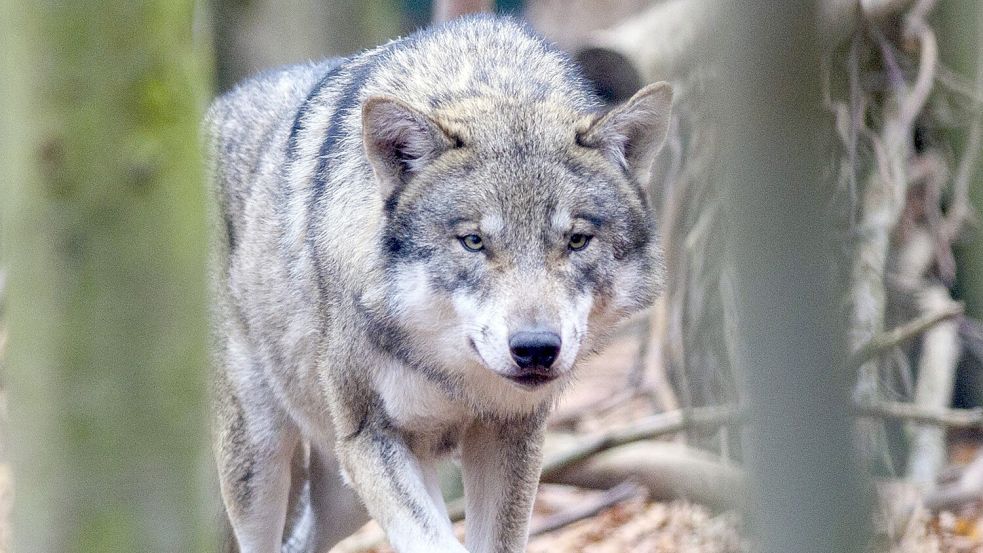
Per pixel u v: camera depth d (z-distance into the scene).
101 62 4.66
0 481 14.52
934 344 16.25
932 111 15.94
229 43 23.22
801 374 5.24
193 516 5.12
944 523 13.38
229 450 11.11
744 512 6.81
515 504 9.95
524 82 9.73
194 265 5.02
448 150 8.98
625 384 19.48
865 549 5.79
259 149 11.14
